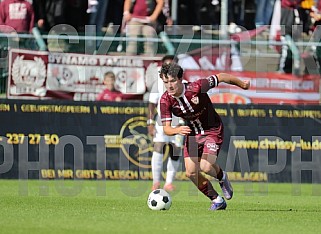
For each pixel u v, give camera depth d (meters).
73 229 30.22
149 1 63.72
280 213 39.59
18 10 63.84
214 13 65.94
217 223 33.38
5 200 45.50
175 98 39.41
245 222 34.22
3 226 31.02
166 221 33.56
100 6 65.38
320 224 34.38
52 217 34.84
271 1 65.38
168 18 64.94
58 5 64.81
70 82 62.91
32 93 62.44
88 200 46.66
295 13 65.00
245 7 66.81
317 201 49.34
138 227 31.06
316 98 63.97
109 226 31.28
